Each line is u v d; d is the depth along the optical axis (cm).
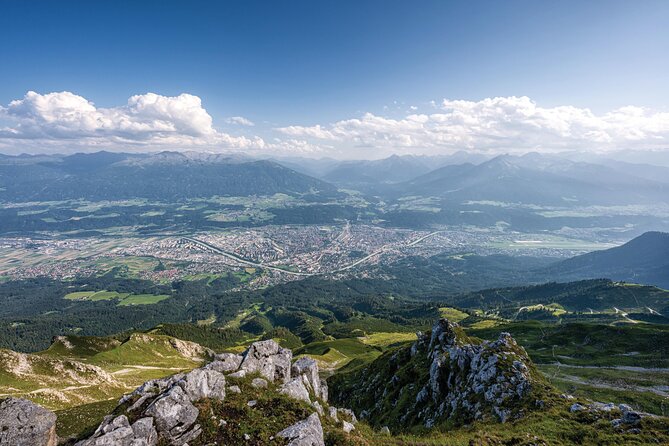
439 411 6275
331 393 10306
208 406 3350
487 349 6631
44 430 2977
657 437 3488
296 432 3225
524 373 5772
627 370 9156
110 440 2764
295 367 5250
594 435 3766
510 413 4956
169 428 3012
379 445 3966
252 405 3584
